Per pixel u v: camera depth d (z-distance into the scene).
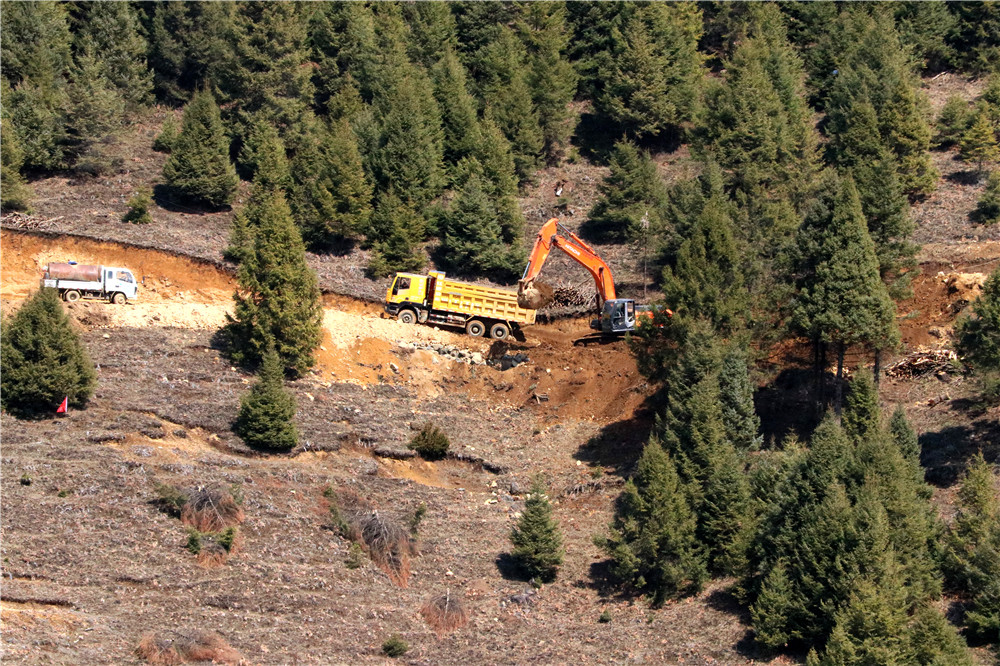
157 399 54.38
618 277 74.06
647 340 56.66
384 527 46.91
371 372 61.88
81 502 45.12
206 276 68.12
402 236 72.94
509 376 63.25
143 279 67.62
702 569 45.47
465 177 80.62
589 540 50.22
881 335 52.72
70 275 62.69
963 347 50.44
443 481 54.75
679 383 51.25
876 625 37.84
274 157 77.94
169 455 49.75
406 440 56.41
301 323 59.06
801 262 54.97
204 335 61.69
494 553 48.62
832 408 54.75
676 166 86.62
